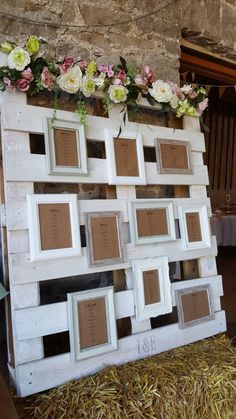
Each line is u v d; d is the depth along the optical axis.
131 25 1.90
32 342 1.27
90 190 1.63
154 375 1.37
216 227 4.66
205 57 2.55
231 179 7.23
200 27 2.26
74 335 1.34
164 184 1.72
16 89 1.32
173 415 1.27
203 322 1.73
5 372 1.45
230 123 7.17
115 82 1.54
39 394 1.28
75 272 1.38
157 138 1.71
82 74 1.46
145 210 1.61
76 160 1.43
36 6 1.60
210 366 1.46
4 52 1.32
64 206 1.38
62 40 1.67
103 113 1.58
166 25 2.04
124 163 1.57
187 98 1.83
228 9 2.45
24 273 1.27
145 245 1.59
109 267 1.47
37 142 1.49
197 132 1.89
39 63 1.35
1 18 1.51
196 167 1.86
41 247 1.30
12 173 1.28
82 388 1.28
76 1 1.72
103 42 1.80
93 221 1.45
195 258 1.78
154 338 1.56
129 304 1.51
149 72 1.66
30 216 1.29
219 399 1.37
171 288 1.65
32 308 1.27
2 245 1.38
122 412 1.19
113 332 1.43
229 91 6.61
